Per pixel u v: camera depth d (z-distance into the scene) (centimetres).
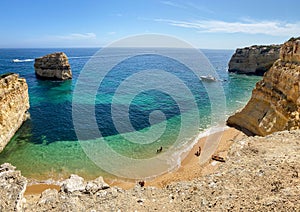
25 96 3625
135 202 982
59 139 2783
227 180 1041
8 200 862
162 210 911
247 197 868
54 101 4641
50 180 1944
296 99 2041
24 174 2042
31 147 2578
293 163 1040
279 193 836
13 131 2894
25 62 14025
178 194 1027
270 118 2397
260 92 2759
